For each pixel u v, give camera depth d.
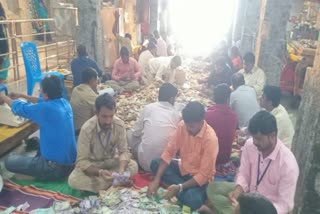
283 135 3.84
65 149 3.85
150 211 3.13
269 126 2.43
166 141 3.92
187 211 3.18
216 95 4.05
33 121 4.05
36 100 4.48
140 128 4.21
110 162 3.76
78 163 3.57
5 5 9.04
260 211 1.52
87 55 6.80
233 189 2.98
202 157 3.33
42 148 3.88
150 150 3.95
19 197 3.53
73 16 9.17
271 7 6.02
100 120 3.52
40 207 3.37
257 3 8.55
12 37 6.71
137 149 4.24
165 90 4.06
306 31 10.31
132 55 10.47
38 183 3.87
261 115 2.47
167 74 7.46
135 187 3.71
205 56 13.09
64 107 3.87
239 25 12.58
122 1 11.80
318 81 2.51
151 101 6.38
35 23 10.31
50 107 3.71
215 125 4.00
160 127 3.92
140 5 13.55
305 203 2.64
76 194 3.67
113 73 7.59
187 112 3.11
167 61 7.58
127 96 6.99
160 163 3.56
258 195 1.58
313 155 2.54
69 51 9.05
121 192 3.40
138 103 6.25
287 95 8.66
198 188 3.31
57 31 9.37
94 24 7.14
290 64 8.22
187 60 11.80
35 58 6.44
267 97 3.86
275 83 6.31
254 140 2.53
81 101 4.75
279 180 2.62
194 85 7.77
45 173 3.85
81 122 4.82
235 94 5.05
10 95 4.48
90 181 3.58
